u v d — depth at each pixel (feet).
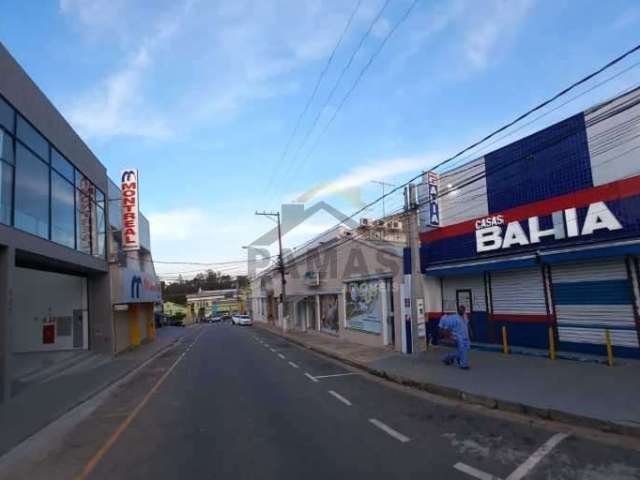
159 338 127.34
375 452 21.68
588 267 41.73
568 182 42.42
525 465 19.27
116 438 26.55
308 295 111.96
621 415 24.29
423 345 56.75
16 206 44.42
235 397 36.70
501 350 49.16
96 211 74.02
